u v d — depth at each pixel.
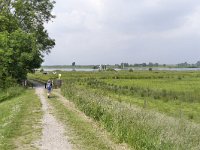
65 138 16.67
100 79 86.06
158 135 13.77
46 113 24.84
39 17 69.12
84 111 24.61
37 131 18.23
